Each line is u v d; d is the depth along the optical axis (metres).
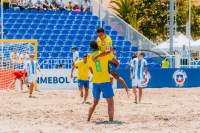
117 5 79.75
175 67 49.12
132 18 76.38
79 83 32.31
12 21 54.78
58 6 58.19
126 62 50.38
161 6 77.88
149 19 77.88
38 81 42.97
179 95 36.19
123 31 54.78
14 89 41.91
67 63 46.44
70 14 57.25
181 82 46.06
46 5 57.62
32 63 34.53
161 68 45.56
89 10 58.81
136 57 31.34
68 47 51.25
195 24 80.31
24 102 29.97
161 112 24.06
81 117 22.30
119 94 36.69
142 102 30.30
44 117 22.33
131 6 77.62
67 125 19.75
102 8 57.00
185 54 58.38
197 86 46.62
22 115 23.08
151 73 45.12
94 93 20.80
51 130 18.52
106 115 22.92
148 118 21.72
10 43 46.06
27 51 46.97
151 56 51.59
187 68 46.34
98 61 20.50
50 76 43.19
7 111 24.73
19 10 56.41
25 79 39.91
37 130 18.52
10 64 44.78
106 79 20.66
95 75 20.70
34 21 55.22
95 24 56.59
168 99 32.69
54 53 49.66
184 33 79.06
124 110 25.23
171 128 18.77
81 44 52.72
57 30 54.19
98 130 18.42
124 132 17.91
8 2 57.34
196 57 70.06
